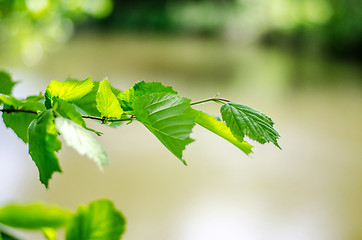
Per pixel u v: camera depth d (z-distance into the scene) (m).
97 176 7.14
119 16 37.94
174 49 27.84
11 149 7.52
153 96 0.71
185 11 37.28
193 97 14.37
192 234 5.57
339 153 9.19
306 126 11.30
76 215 0.39
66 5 4.90
